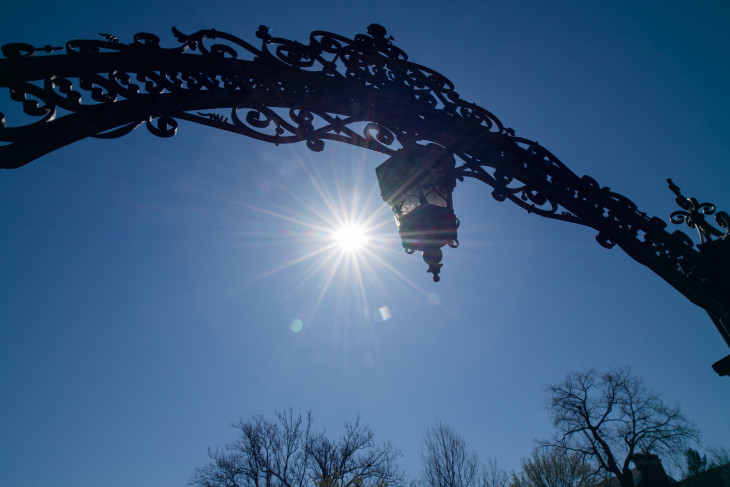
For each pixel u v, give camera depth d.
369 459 21.95
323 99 2.51
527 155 3.06
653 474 27.28
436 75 2.95
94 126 1.85
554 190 3.04
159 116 2.07
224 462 22.92
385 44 2.83
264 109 2.32
